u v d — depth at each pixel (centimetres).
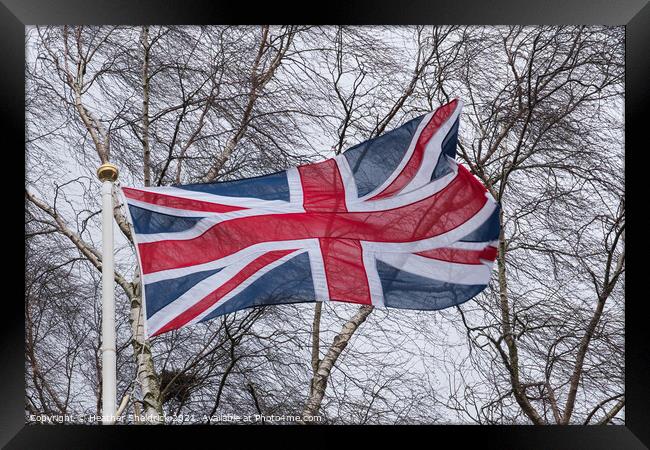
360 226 1284
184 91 1872
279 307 1722
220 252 1240
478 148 1809
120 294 1758
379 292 1261
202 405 1669
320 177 1307
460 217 1295
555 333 1753
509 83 1892
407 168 1321
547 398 1717
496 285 1747
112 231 1064
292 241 1263
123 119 1855
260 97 1883
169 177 1805
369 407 1694
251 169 1819
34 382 1706
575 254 1823
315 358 1656
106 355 1028
